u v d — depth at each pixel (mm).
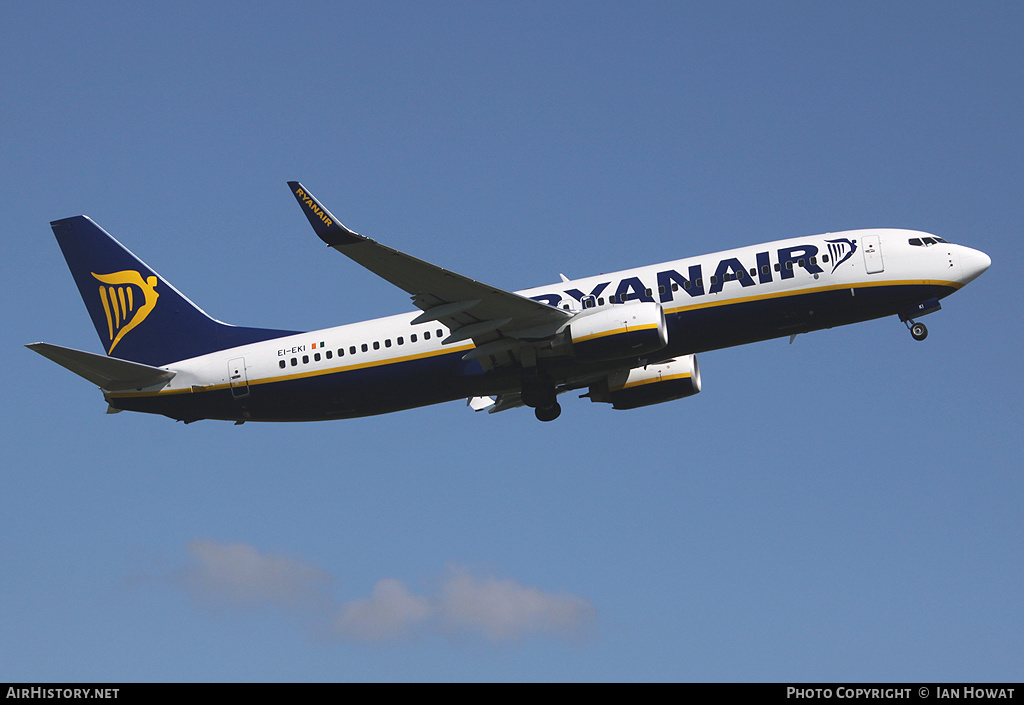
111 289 128000
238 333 124875
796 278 112438
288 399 119500
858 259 112312
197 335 125688
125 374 118875
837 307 112500
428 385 117750
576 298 115688
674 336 113812
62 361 114562
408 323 118312
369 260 101688
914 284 111500
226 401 120500
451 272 104125
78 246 129125
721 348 115875
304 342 119750
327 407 119938
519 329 113125
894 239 113375
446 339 112125
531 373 115188
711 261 114750
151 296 127188
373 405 119625
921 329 116562
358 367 117875
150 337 126312
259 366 119625
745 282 112812
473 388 117750
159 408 121625
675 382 126688
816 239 114438
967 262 112000
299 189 97938
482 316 111438
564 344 112875
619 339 110312
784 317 112875
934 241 114000
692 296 113438
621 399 128000
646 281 115125
